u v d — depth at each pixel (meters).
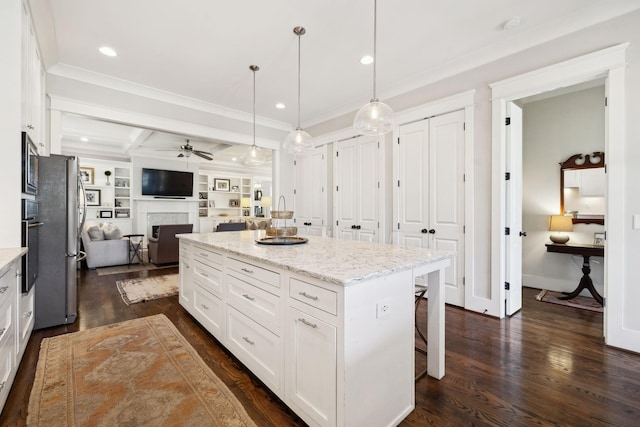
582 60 2.44
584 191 3.84
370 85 3.80
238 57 3.12
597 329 2.69
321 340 1.35
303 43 2.86
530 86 2.73
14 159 2.10
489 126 3.03
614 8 2.29
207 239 2.77
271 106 4.61
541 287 4.13
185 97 4.19
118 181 7.94
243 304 1.97
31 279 2.33
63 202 2.74
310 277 1.41
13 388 1.78
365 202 4.33
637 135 2.22
